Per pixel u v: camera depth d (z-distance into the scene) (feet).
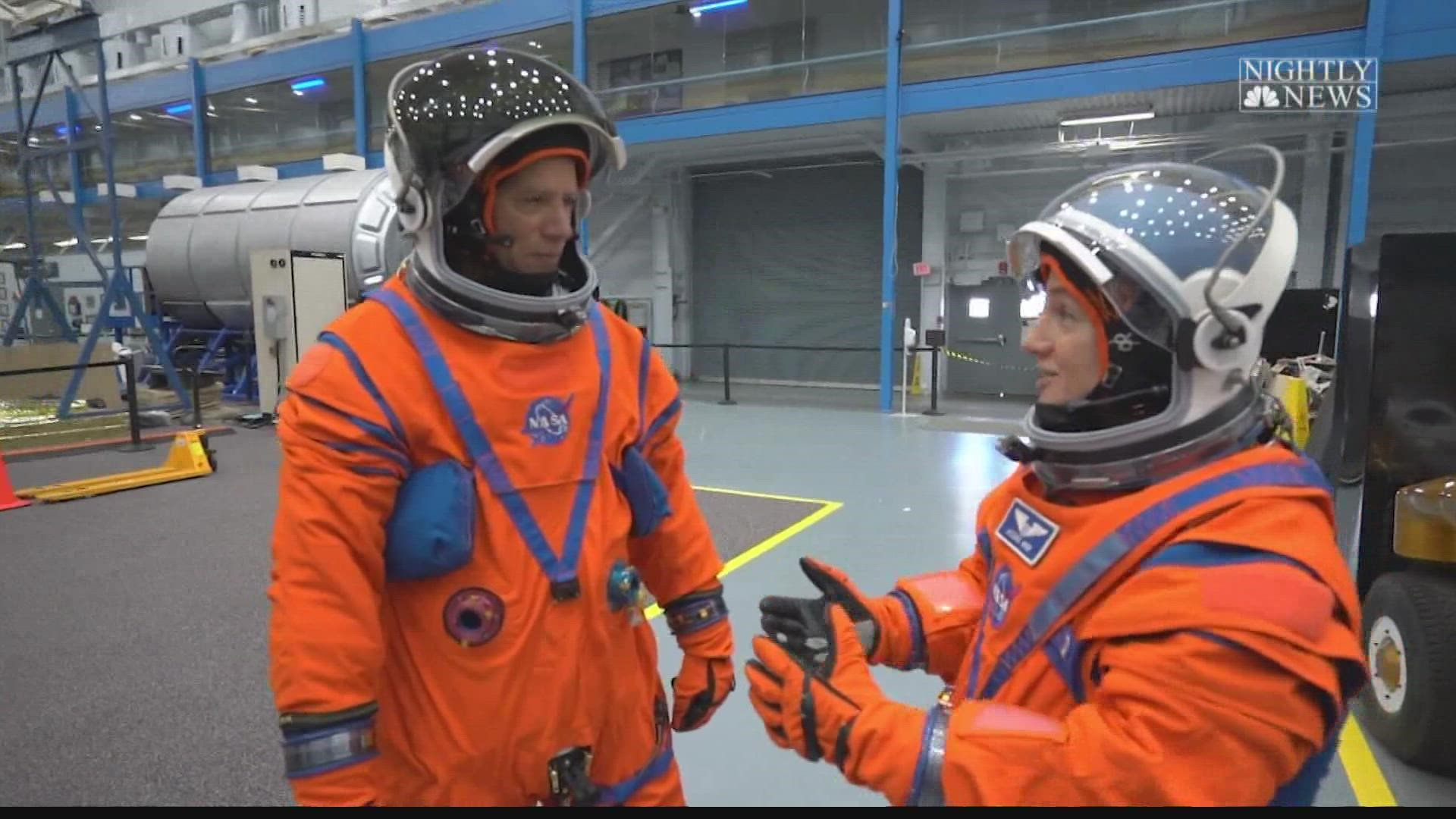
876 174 43.78
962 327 42.04
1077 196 3.25
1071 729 2.66
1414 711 8.10
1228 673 2.44
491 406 3.55
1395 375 9.37
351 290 31.99
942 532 16.10
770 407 36.11
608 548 3.84
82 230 31.27
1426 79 31.24
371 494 3.38
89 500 19.80
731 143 40.78
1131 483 2.97
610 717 3.94
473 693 3.53
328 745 3.22
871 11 41.14
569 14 42.60
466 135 3.37
